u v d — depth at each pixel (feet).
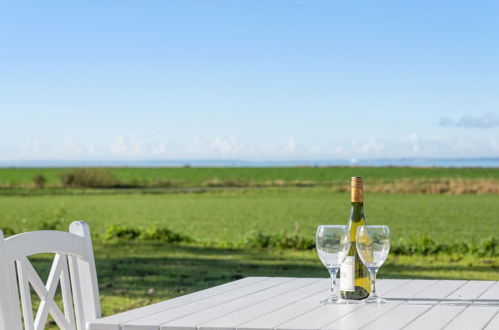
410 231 73.05
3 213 98.94
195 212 101.24
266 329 7.19
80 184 186.39
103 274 33.63
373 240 8.70
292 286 10.23
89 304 9.41
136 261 38.78
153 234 51.49
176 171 295.28
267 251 45.78
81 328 9.35
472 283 10.48
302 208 109.70
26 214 97.04
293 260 40.83
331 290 8.96
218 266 37.32
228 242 49.52
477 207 108.68
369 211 101.14
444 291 9.70
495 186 147.64
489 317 7.80
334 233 8.81
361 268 8.92
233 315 7.92
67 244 9.21
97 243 48.52
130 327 7.48
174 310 8.28
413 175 267.59
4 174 282.36
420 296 9.26
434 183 157.38
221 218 90.48
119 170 297.53
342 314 7.96
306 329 7.16
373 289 8.86
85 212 101.45
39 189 176.45
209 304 8.69
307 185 194.70
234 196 145.38
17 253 8.38
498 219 87.61
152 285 30.45
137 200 132.46
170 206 114.52
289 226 79.77
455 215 93.81
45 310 8.70
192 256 41.98
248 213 99.45
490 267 37.83
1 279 8.02
